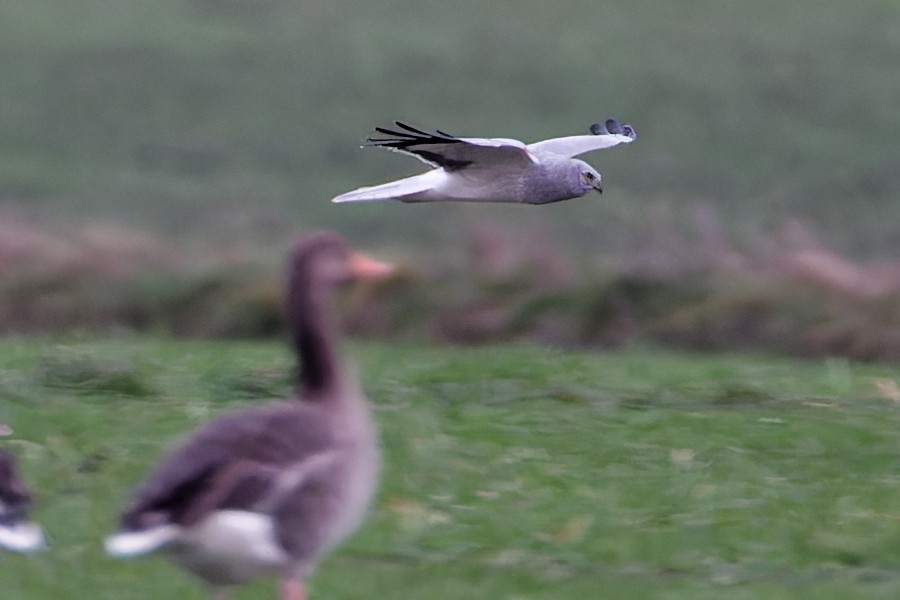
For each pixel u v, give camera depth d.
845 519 11.10
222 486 7.81
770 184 40.94
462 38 51.53
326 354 8.46
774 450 12.99
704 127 45.59
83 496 11.04
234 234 32.53
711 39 51.72
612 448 12.77
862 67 49.91
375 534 10.51
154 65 48.62
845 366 18.48
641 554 10.39
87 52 49.12
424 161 12.69
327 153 44.00
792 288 22.09
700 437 13.29
